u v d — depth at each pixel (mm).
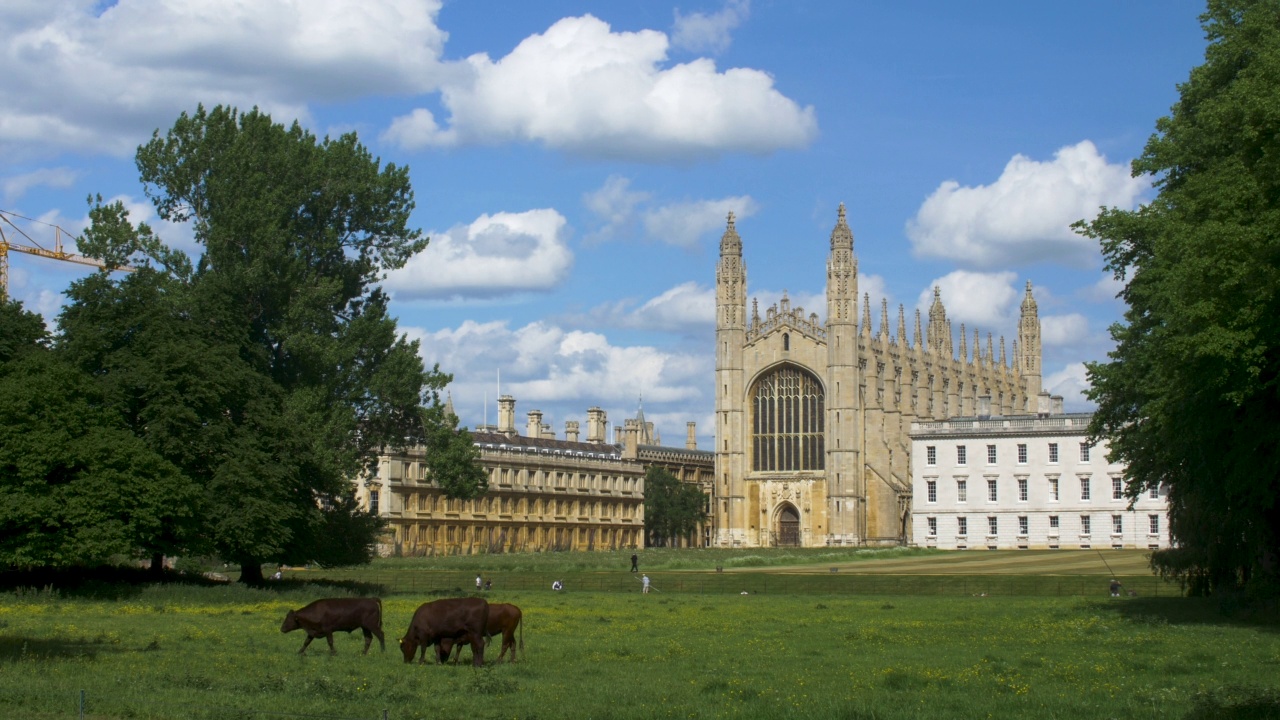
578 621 64312
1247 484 54969
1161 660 43281
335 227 96250
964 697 34531
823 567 140000
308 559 87500
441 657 42906
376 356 96062
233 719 30094
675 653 46688
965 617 68500
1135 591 96438
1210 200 54438
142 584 76500
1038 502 173750
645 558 154125
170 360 77938
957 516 177500
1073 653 46781
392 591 93000
